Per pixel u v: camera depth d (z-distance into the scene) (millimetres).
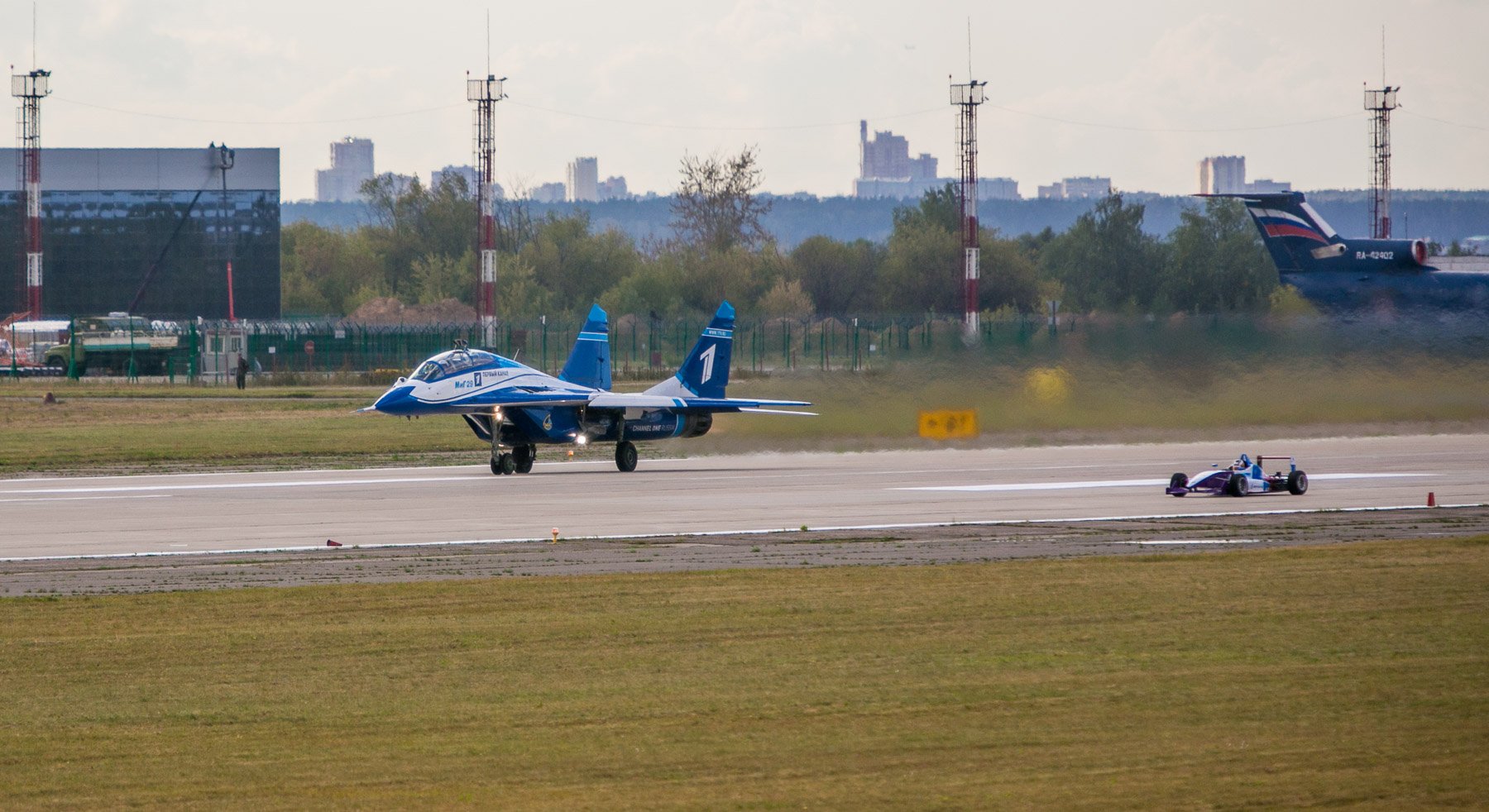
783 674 46938
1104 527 88125
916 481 119875
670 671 47531
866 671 47219
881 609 58469
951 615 57125
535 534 85500
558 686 45438
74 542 82125
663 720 41219
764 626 55094
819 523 90500
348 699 44031
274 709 42844
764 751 37938
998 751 37750
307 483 120812
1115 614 57094
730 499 105750
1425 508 98938
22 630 55000
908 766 36500
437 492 112625
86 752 38562
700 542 81688
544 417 131625
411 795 34594
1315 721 40406
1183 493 106375
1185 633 53125
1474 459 137750
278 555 76750
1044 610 58062
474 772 36375
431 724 40969
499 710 42469
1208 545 79312
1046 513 96125
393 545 80688
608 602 60531
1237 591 62344
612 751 38125
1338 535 83625
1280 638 52219
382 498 107875
